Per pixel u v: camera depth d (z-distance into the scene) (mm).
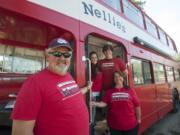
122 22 5508
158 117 7758
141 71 6508
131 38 5949
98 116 4613
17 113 2061
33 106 2088
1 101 3639
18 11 2701
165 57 10141
